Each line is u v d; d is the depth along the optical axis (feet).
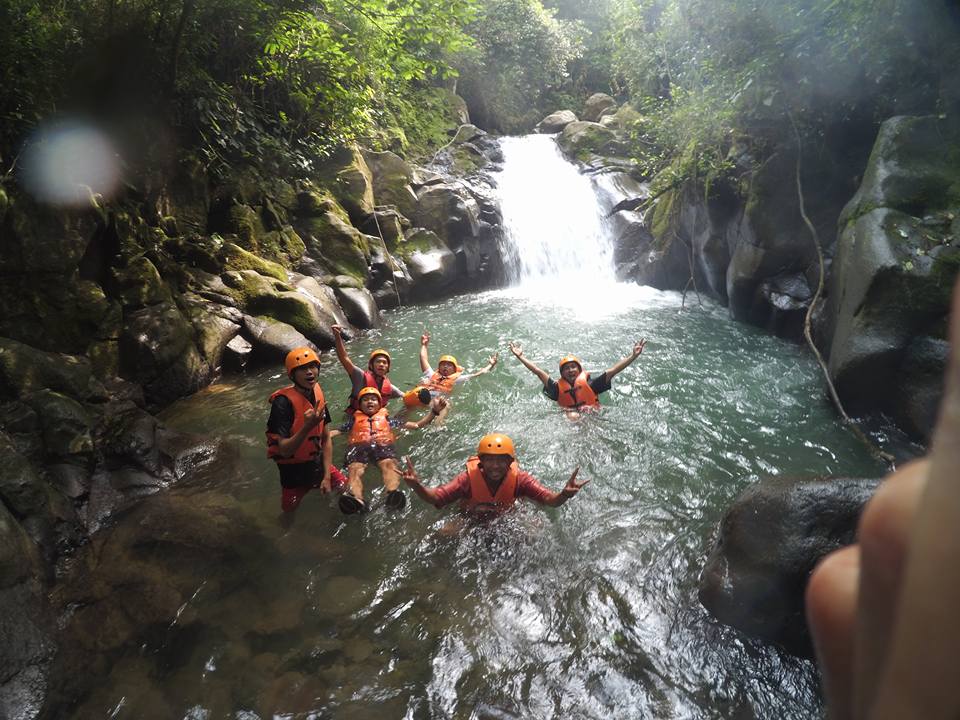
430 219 45.62
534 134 63.72
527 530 15.92
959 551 0.84
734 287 32.73
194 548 15.98
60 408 18.78
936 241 20.39
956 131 22.38
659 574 14.34
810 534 12.17
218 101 35.01
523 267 48.44
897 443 19.72
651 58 42.22
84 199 24.57
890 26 22.89
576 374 23.61
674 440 20.79
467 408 24.12
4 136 23.02
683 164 37.17
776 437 20.63
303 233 39.17
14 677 11.80
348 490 17.30
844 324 21.66
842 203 29.01
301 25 35.22
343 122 42.83
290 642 12.82
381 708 11.19
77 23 26.18
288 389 17.33
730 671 11.56
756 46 28.73
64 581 14.83
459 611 13.52
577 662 12.02
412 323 37.52
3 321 22.30
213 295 30.91
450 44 34.68
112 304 25.36
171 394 25.93
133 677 12.02
